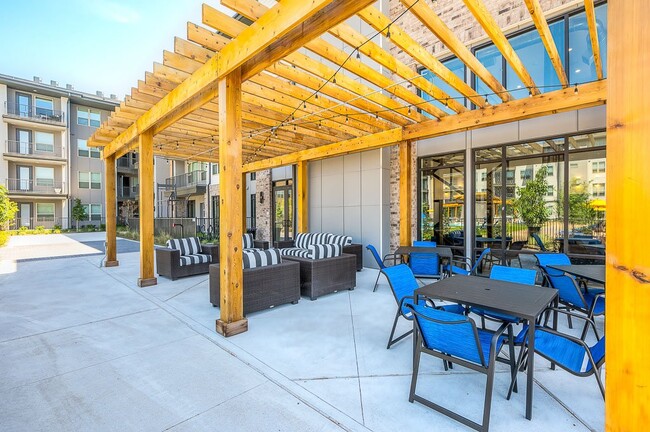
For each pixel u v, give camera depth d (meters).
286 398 2.29
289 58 3.58
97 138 7.11
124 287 5.58
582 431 1.92
